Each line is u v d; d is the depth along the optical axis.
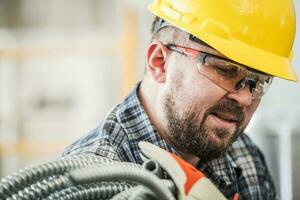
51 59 3.67
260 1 1.15
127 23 3.23
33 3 3.98
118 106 1.26
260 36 1.14
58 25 3.95
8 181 0.77
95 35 3.80
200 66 1.10
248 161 1.52
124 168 0.83
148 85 1.22
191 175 0.95
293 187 2.28
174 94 1.14
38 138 3.71
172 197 0.86
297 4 2.77
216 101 1.11
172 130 1.16
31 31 3.81
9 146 3.45
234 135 1.16
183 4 1.17
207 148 1.14
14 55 3.50
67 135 3.70
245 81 1.10
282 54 1.18
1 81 3.70
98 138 1.16
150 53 1.20
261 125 2.33
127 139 1.18
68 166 0.82
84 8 3.92
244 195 1.46
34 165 0.81
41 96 3.71
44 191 0.80
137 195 0.84
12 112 3.71
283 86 2.88
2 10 4.01
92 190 0.89
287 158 2.29
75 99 3.70
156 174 0.94
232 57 1.08
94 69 3.66
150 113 1.21
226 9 1.13
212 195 0.94
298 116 2.32
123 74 3.21
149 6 1.26
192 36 1.12
